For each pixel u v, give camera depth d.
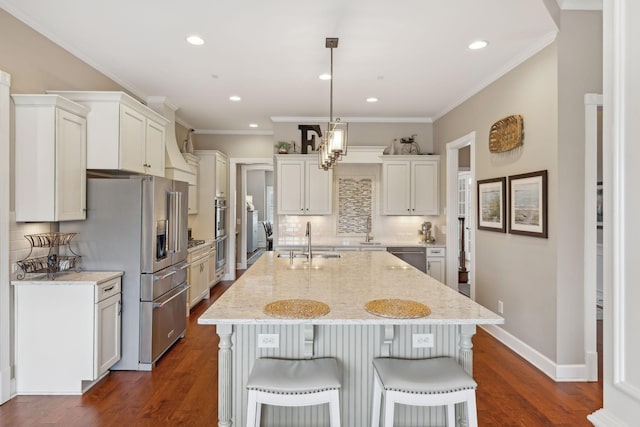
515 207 3.60
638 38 0.76
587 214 3.05
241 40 3.18
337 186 6.09
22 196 2.79
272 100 4.90
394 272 3.09
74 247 3.23
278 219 5.91
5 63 2.68
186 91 4.53
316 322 1.83
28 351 2.83
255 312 1.94
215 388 2.95
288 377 1.81
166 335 3.59
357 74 3.97
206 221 6.27
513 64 3.61
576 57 3.04
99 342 2.89
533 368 3.31
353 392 2.19
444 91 4.53
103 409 2.63
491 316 1.89
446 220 5.39
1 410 2.61
